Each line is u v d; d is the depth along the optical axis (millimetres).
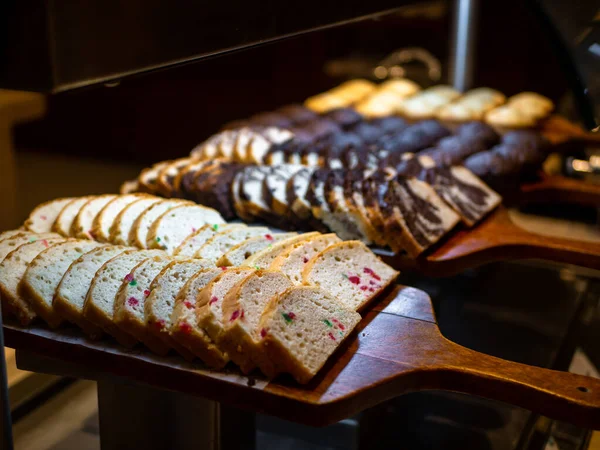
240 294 1512
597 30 1688
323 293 1621
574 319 2564
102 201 2205
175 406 1706
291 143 2930
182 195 2512
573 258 2271
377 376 1449
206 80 4879
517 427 2092
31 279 1654
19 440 1841
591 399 1366
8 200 3881
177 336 1450
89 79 1144
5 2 1068
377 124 3451
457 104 3809
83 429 1930
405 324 1690
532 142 3137
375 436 2070
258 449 2014
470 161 2977
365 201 2273
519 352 2389
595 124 1830
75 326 1669
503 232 2443
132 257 1754
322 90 4824
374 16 1949
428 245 2205
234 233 1984
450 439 2039
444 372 1486
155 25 1230
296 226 2344
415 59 4859
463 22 4094
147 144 5254
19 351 1690
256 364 1433
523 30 4816
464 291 2854
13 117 3779
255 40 1476
